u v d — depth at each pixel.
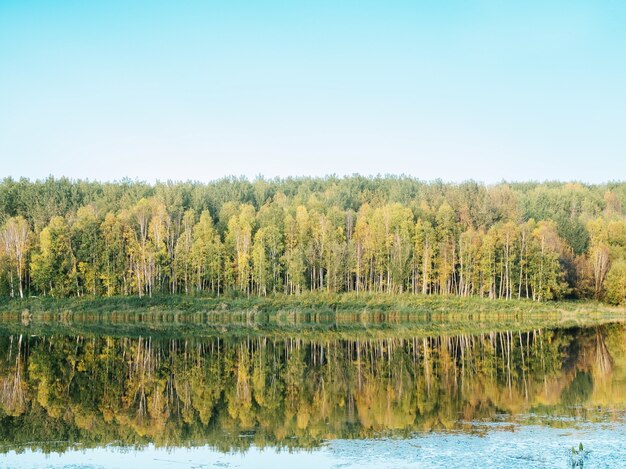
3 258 96.06
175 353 45.34
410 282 113.88
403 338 56.84
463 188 153.62
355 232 120.62
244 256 102.38
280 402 27.06
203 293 100.50
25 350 46.97
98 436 21.45
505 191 148.88
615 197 174.88
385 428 21.67
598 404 25.55
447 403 26.16
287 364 39.44
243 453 18.86
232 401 27.48
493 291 105.38
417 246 110.19
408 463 17.25
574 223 124.94
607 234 119.12
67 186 156.38
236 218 121.25
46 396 29.05
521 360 40.50
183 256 102.69
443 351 46.34
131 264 99.31
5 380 33.56
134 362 40.50
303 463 17.56
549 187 198.75
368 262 110.44
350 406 25.95
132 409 25.98
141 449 19.62
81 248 100.00
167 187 162.88
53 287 99.00
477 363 39.31
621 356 42.16
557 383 31.02
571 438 19.67
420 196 161.88
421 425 21.98
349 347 49.38
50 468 17.53
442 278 107.25
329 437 20.56
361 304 89.69
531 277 101.50
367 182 195.00
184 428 22.48
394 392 29.17
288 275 108.62
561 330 65.06
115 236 100.62
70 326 70.56
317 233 113.06
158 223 105.56
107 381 33.16
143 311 84.94
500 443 19.19
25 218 136.75
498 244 103.44
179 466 17.61
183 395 29.09
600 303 100.31
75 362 40.56
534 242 103.31
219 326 72.25
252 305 89.06
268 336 59.06
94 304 87.75
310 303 89.44
